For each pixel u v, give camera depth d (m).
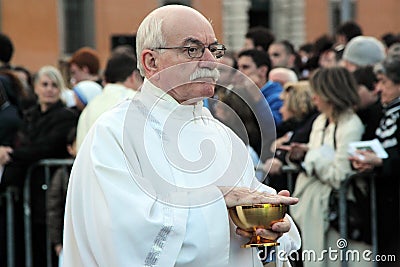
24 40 52.97
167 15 6.59
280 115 12.15
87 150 6.52
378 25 63.06
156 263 6.23
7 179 12.33
